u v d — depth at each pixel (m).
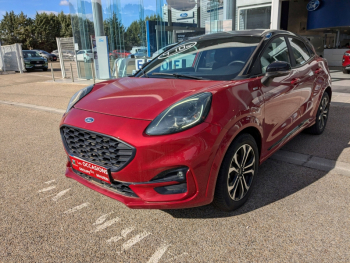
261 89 2.42
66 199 2.63
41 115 6.32
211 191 2.02
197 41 3.28
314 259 1.78
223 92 2.09
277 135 2.77
